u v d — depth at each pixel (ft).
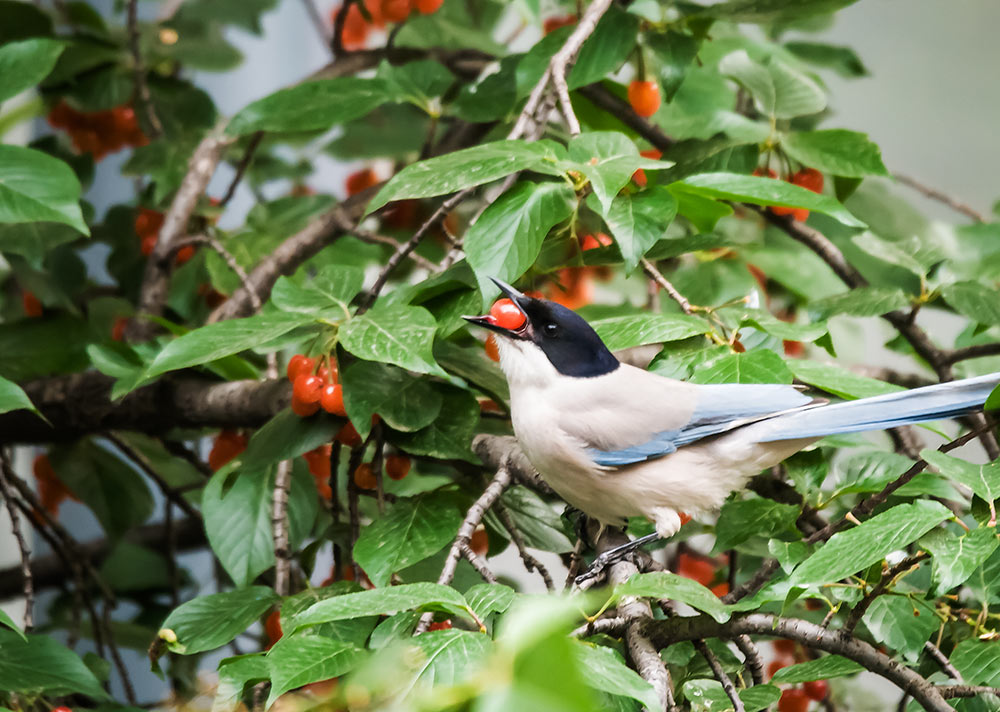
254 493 22.70
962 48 48.37
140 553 33.86
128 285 33.53
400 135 36.60
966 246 30.45
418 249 32.96
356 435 21.97
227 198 30.94
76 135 34.22
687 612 25.63
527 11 25.12
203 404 25.54
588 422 19.99
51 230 28.25
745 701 16.55
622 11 25.17
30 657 19.74
